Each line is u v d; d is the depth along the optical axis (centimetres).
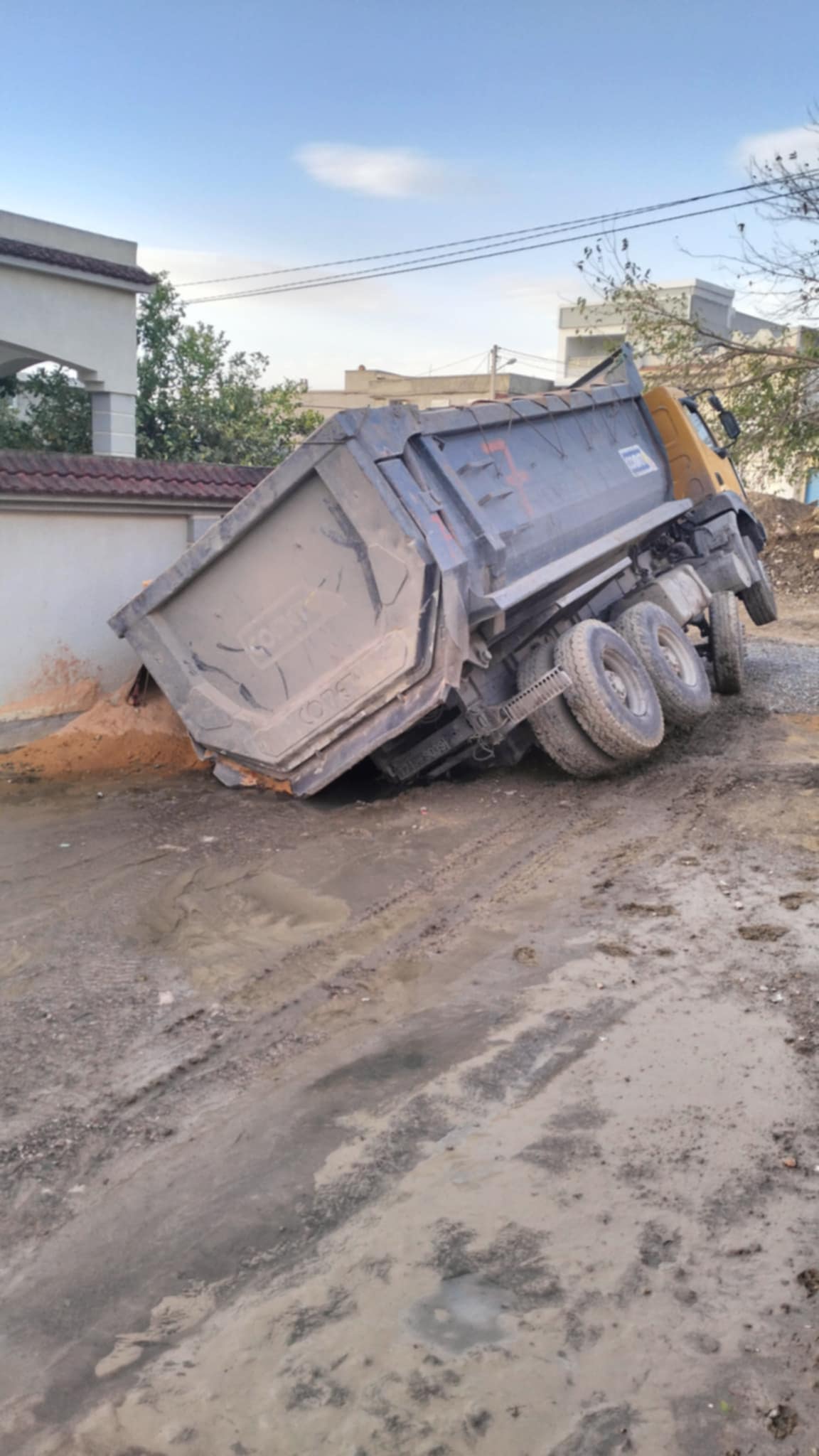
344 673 793
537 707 826
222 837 774
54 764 952
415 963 579
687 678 1016
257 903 659
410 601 752
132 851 745
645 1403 304
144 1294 354
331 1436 297
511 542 843
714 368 1684
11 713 975
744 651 1201
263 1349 329
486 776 924
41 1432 303
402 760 877
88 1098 461
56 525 998
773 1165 401
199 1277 361
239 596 819
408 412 774
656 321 1659
